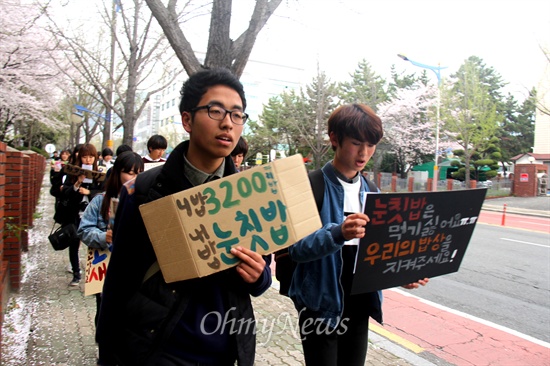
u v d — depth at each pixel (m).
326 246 1.83
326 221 2.09
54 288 4.92
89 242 2.97
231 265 1.53
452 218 2.23
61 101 24.50
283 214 1.59
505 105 40.03
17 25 11.39
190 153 1.61
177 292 1.52
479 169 31.44
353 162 2.11
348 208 2.15
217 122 1.51
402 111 32.81
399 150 34.88
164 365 1.47
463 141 26.14
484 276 6.77
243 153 3.70
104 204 2.93
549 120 30.86
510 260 8.02
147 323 1.48
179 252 1.48
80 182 4.82
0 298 3.26
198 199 1.50
